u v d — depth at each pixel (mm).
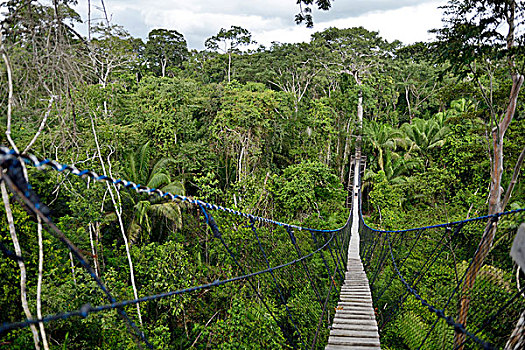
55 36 5191
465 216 13453
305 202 18203
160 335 8438
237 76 27875
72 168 1636
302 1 6078
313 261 12375
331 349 5273
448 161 18797
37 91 5176
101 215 9625
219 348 8234
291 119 23375
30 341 6340
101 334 7918
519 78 7477
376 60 33688
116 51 13812
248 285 9648
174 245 10031
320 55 32688
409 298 9094
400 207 19578
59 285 7527
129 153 12844
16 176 1299
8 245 6301
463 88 9258
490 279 5113
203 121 17406
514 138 10016
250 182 14320
